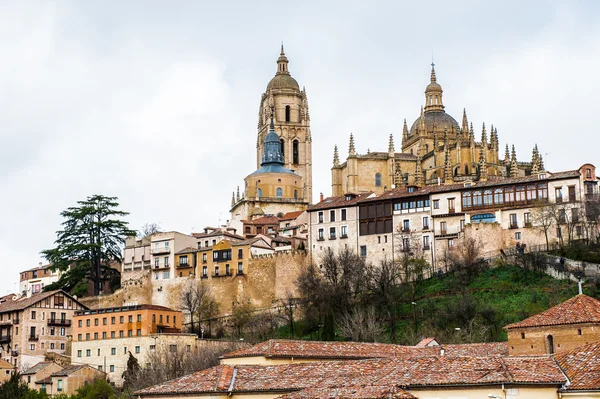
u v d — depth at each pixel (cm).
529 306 17125
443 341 15175
